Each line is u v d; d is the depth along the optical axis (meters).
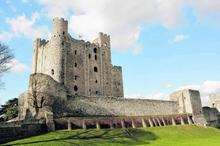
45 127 56.47
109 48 106.69
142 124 73.38
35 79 65.12
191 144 49.41
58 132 54.91
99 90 97.81
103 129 60.25
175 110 92.00
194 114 90.25
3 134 49.66
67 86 88.44
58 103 67.00
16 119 67.88
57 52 90.00
